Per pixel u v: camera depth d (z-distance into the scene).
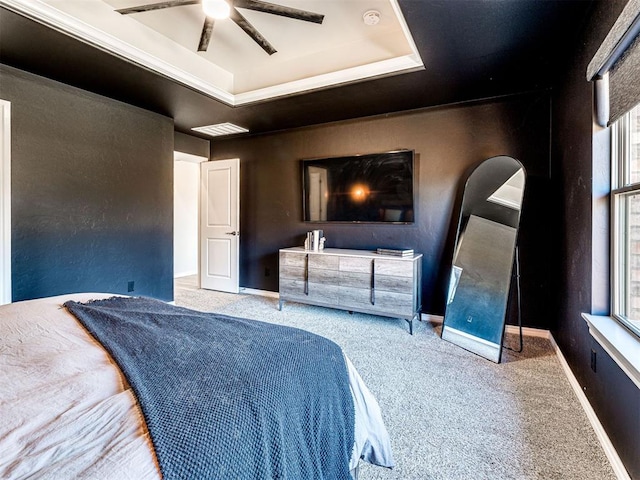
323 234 4.17
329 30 2.78
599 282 1.87
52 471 0.61
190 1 2.09
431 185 3.54
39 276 2.88
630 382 1.35
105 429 0.74
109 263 3.41
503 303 2.65
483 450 1.59
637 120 1.65
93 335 1.24
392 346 2.86
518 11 1.89
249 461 0.77
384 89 3.05
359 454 1.26
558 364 2.51
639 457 1.27
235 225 4.83
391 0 1.85
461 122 3.37
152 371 0.98
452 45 2.25
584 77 2.01
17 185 2.74
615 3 1.56
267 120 4.03
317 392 1.07
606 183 1.85
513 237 2.71
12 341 1.19
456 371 2.40
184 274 6.58
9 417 0.78
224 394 0.88
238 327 1.37
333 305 3.61
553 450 1.59
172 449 0.69
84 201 3.19
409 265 3.18
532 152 3.09
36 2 2.02
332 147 4.10
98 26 2.40
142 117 3.65
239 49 3.09
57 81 2.95
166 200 3.96
